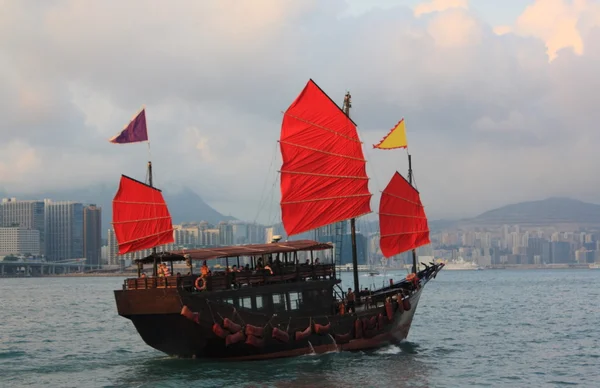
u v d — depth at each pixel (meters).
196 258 42.84
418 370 44.25
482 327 71.19
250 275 44.47
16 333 68.62
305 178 55.31
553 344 57.41
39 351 55.12
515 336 63.03
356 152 56.56
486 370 45.03
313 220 55.12
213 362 44.97
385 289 57.78
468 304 108.50
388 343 52.62
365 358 47.75
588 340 60.00
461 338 61.41
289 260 49.84
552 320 78.62
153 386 39.12
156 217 46.06
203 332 42.12
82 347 57.44
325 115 56.22
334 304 49.12
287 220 54.84
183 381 40.12
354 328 48.88
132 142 48.25
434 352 52.19
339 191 55.75
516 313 88.75
